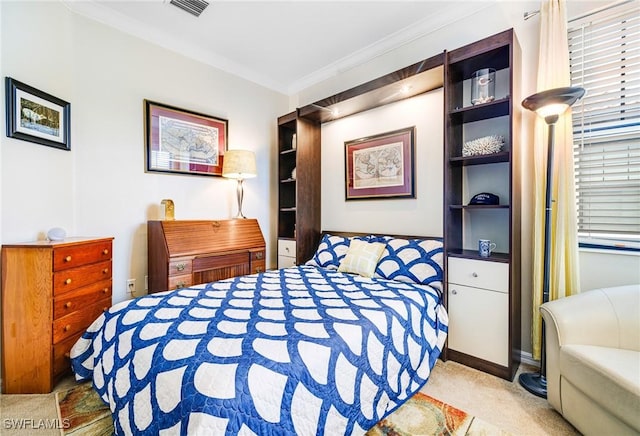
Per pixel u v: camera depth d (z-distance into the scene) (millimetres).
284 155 3711
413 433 1396
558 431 1420
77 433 1403
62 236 1976
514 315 1915
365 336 1383
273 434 957
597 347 1423
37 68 1990
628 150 1823
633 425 1091
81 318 1984
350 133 3270
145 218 2662
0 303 1742
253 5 2324
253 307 1582
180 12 2406
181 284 2428
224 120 3223
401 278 2301
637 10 1771
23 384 1721
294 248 3344
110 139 2463
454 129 2271
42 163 2027
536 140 1991
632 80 1800
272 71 3484
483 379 1889
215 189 3160
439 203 2562
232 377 960
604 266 1859
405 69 2363
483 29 2299
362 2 2303
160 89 2756
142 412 1046
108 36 2441
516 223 1972
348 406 1229
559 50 1910
